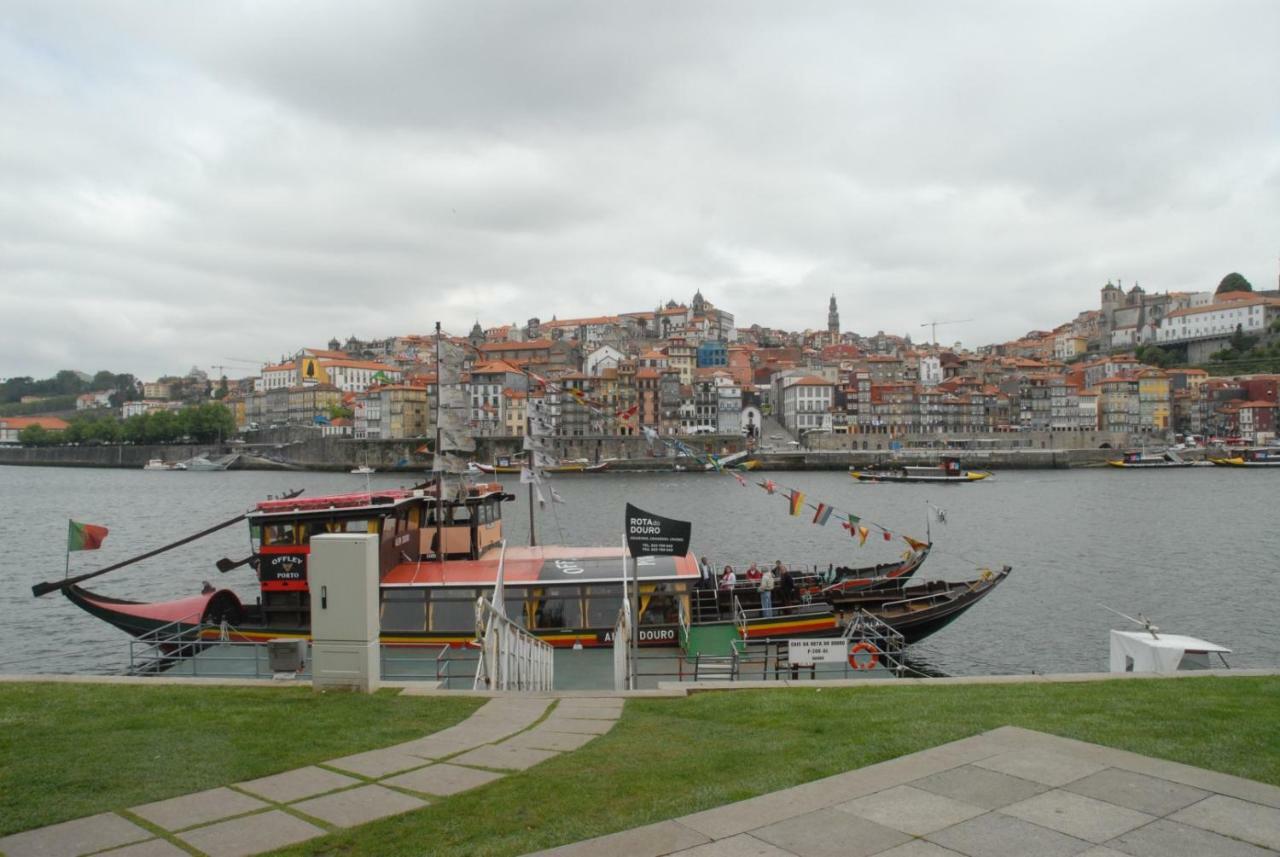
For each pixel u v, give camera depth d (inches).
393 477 7696.9
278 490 6181.1
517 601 1224.2
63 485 7126.0
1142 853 324.2
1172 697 599.2
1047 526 3661.4
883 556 2837.1
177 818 386.0
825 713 568.7
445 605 1213.7
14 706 583.5
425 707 590.2
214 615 1355.8
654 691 658.8
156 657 1188.5
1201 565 2669.8
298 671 744.3
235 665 1221.1
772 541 3196.4
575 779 430.6
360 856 345.7
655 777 431.5
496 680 758.5
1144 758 432.8
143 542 3476.9
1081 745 455.8
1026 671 1582.2
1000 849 329.4
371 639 636.7
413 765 459.5
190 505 5157.5
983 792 388.2
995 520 3895.2
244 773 444.5
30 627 1958.7
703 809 380.8
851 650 1057.5
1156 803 373.1
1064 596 2220.7
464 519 1381.6
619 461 7780.5
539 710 587.8
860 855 325.7
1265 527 3560.5
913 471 6934.1
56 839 363.6
